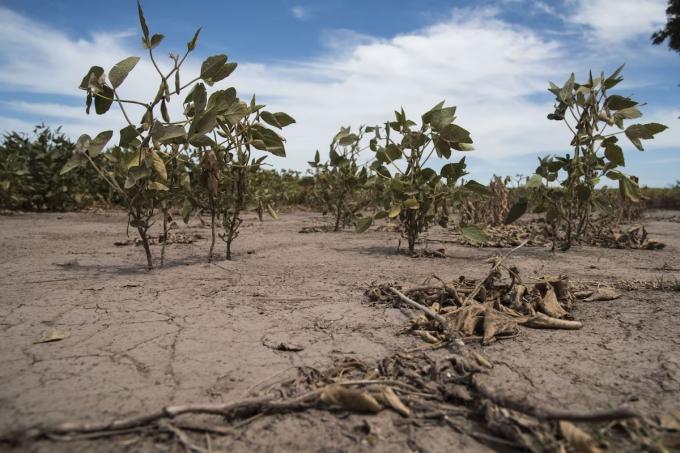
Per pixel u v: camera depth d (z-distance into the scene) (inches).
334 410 63.7
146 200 152.2
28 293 124.0
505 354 84.0
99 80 133.8
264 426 59.6
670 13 875.4
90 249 205.5
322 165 320.2
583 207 233.8
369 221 192.5
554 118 214.2
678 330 97.7
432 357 82.2
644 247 224.5
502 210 330.3
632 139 185.5
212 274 152.9
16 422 59.3
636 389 70.4
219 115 156.9
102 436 56.2
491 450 55.1
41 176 440.5
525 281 138.3
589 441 51.7
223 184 174.6
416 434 58.3
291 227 323.9
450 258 191.8
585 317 107.6
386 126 200.1
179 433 56.1
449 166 189.0
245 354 83.6
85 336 91.9
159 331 95.3
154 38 136.5
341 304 117.2
